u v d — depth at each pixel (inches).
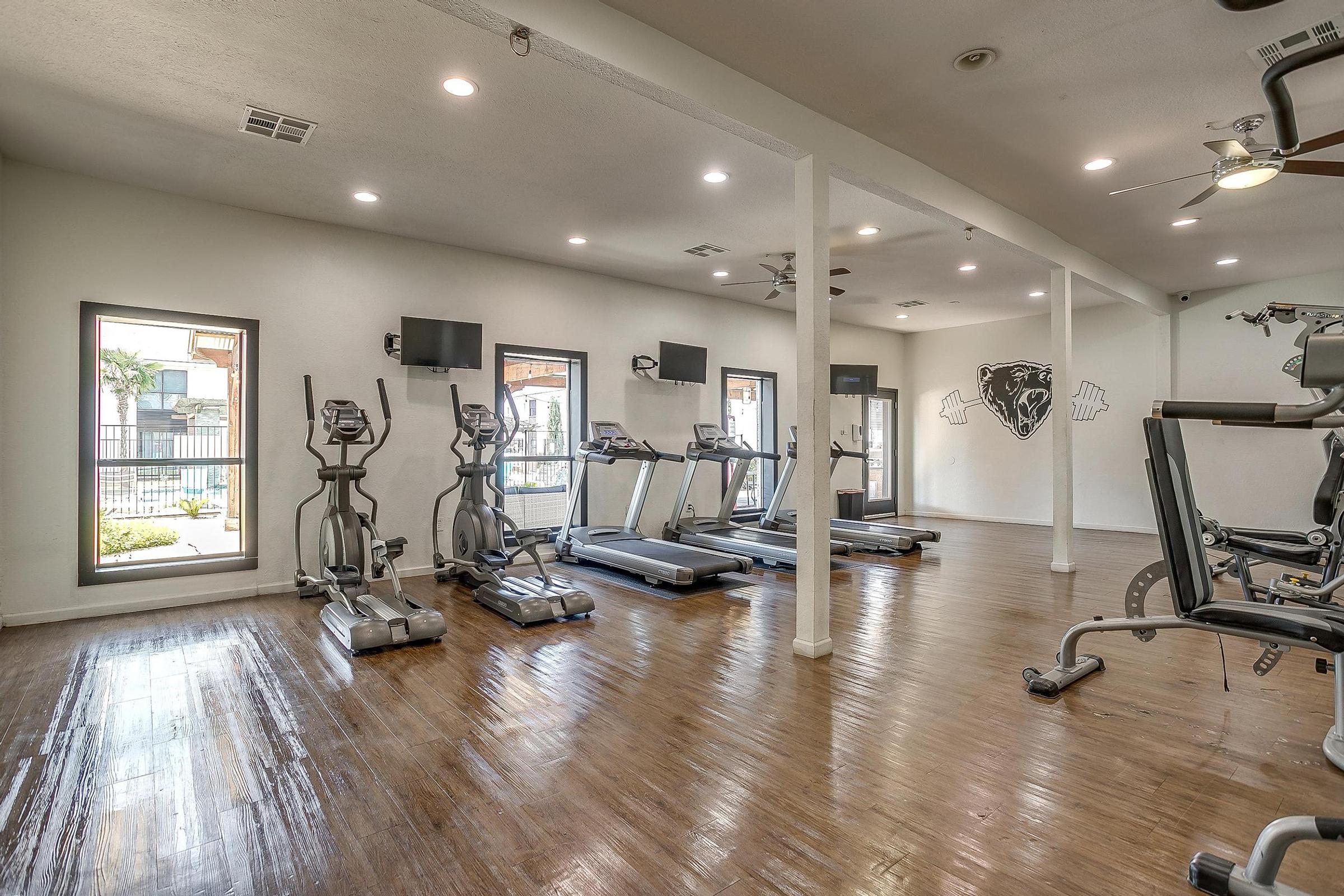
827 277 137.3
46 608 163.2
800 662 133.0
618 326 274.5
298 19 105.7
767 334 334.6
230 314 187.9
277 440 195.2
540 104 132.9
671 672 127.6
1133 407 315.0
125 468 213.6
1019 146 152.6
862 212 194.1
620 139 148.3
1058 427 221.9
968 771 88.5
